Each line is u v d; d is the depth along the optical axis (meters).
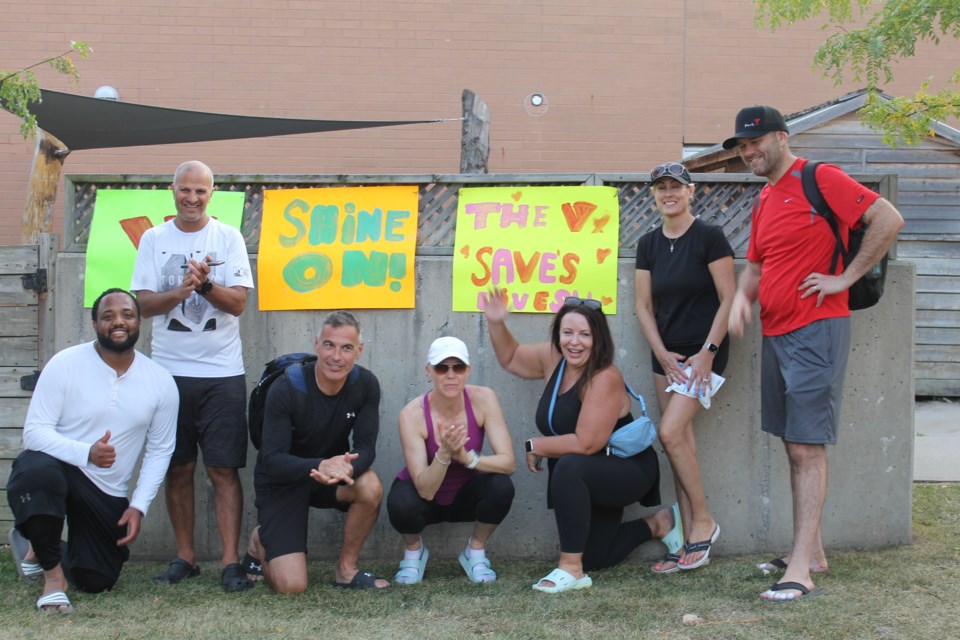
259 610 4.24
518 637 3.87
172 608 4.27
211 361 4.78
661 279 4.77
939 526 5.47
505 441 4.71
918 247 9.68
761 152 4.38
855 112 9.54
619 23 11.34
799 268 4.30
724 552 5.17
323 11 11.09
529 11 11.25
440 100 11.18
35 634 3.92
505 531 5.21
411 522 4.62
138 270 4.87
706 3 11.44
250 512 5.25
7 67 10.83
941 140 9.61
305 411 4.53
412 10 11.15
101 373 4.49
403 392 5.24
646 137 11.38
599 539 4.79
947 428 8.38
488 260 5.21
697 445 5.16
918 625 3.89
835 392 4.32
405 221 5.26
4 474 5.47
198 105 11.02
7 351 5.48
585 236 5.19
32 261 5.47
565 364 4.75
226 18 11.02
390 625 4.02
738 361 5.13
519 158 11.27
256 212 5.37
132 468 4.62
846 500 5.15
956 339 9.67
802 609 4.09
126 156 10.88
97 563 4.49
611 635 3.87
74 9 10.89
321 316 5.26
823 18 11.47
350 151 11.09
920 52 11.50
